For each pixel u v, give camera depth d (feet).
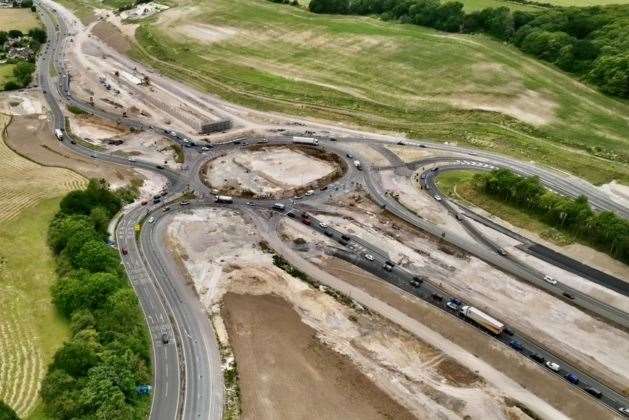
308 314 437.99
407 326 432.25
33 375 364.99
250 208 577.43
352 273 488.44
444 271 494.18
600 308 456.86
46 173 604.49
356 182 631.15
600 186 619.26
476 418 353.10
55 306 418.51
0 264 463.01
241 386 374.02
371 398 368.48
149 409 352.90
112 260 450.71
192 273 479.00
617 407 370.53
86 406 326.65
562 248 527.40
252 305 445.37
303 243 524.52
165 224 544.21
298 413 355.77
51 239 483.51
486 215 576.20
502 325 419.95
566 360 406.00
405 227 555.28
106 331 382.01
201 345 405.59
